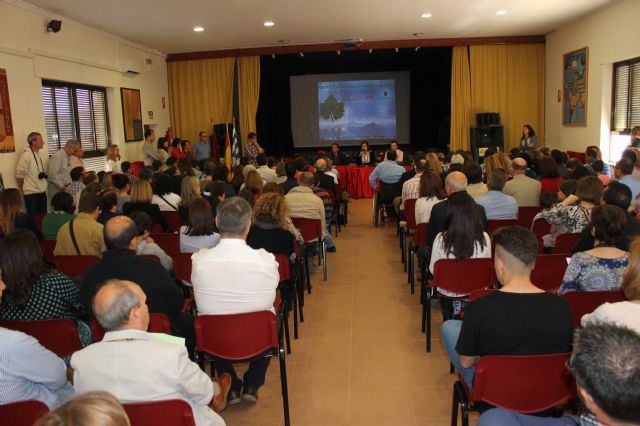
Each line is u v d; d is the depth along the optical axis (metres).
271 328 2.52
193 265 2.59
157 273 2.58
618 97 8.34
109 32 8.72
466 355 1.97
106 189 5.23
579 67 9.25
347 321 4.16
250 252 2.56
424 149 12.68
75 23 7.76
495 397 1.93
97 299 1.74
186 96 11.55
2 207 4.34
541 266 3.13
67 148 7.00
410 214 5.43
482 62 11.05
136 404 1.63
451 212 3.19
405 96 12.52
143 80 10.29
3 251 2.38
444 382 3.15
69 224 3.65
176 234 4.25
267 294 2.61
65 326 2.31
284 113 12.70
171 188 5.74
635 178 4.91
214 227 3.74
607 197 3.38
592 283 2.56
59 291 2.48
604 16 8.30
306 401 2.98
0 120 6.18
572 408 2.12
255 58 11.34
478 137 11.01
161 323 2.37
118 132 9.21
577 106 9.44
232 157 10.42
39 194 6.66
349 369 3.35
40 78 6.98
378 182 7.36
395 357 3.50
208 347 2.54
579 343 1.08
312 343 3.77
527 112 11.16
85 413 0.98
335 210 7.29
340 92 12.55
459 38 10.88
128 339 1.73
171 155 10.12
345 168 10.54
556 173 5.33
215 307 2.58
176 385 1.70
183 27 8.51
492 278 3.20
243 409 2.91
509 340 1.89
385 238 7.01
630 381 0.97
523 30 10.24
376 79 12.48
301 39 10.23
